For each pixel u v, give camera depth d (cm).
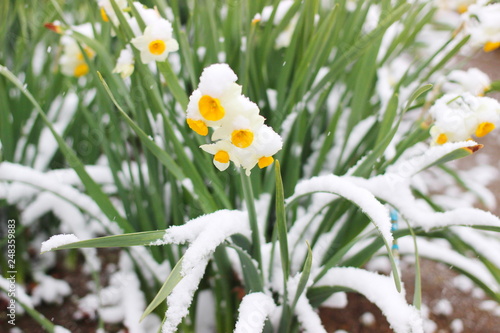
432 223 42
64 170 52
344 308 52
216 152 33
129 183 52
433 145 42
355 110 49
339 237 46
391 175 43
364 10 53
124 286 51
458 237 45
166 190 52
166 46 42
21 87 43
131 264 52
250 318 38
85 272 55
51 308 51
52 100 54
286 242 39
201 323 48
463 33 48
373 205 37
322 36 46
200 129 32
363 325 51
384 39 61
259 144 33
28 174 47
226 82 31
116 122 49
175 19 49
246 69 48
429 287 56
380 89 55
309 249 36
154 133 52
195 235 38
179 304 38
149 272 50
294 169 50
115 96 49
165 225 48
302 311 42
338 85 60
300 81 48
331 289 41
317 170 51
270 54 57
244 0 51
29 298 50
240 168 37
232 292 46
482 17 46
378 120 52
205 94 31
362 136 54
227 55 52
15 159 53
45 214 55
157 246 48
